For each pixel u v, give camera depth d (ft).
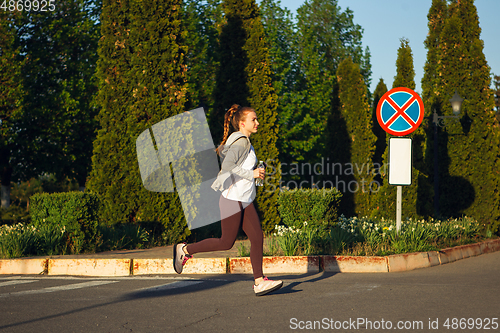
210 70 74.08
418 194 40.78
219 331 13.87
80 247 30.07
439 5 55.21
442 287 20.22
